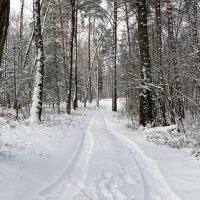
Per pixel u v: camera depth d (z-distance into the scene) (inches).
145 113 653.3
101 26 1695.4
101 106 2005.4
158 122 652.1
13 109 1117.1
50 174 307.4
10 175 265.9
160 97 633.0
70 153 414.6
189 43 531.2
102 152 428.5
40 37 700.0
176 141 492.1
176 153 415.2
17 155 338.6
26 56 1093.1
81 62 2640.3
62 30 1323.8
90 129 722.2
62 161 364.2
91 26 1823.3
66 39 1465.3
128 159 392.2
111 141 526.9
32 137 489.7
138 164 367.6
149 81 637.9
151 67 629.3
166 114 743.7
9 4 257.3
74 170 334.6
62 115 1034.7
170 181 286.7
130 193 262.1
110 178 306.5
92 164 358.3
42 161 339.9
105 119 1031.0
